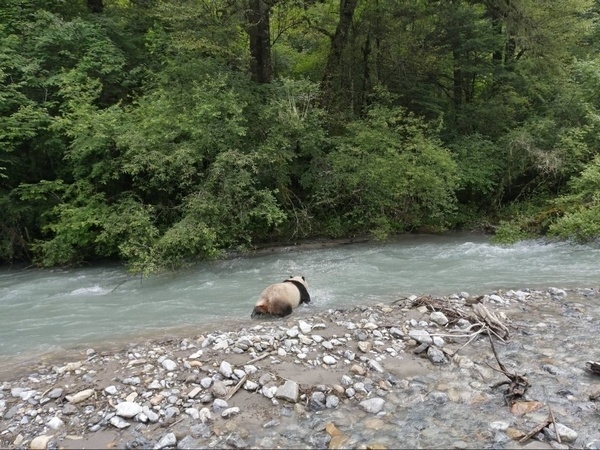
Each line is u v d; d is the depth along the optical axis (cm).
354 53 1864
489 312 683
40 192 1264
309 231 1464
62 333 728
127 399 483
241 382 510
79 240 1188
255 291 936
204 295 922
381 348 605
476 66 1833
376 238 1432
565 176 1580
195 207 1148
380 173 1415
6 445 423
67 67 1391
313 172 1448
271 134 1363
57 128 1214
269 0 1585
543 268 1031
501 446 409
